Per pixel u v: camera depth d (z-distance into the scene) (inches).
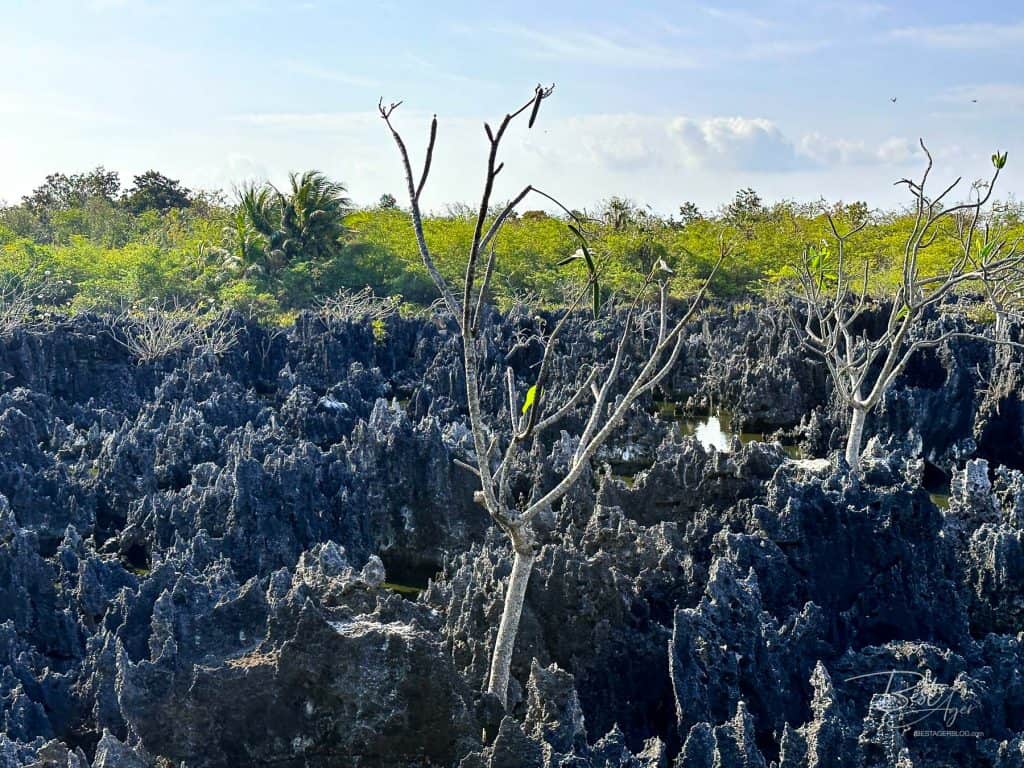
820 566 1045.8
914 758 781.3
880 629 1024.2
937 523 1096.2
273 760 701.3
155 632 794.8
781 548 1057.5
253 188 3988.7
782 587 1020.5
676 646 844.0
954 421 1898.4
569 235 4264.3
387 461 1369.3
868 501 1091.3
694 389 2711.6
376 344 2785.4
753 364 2449.6
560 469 1467.8
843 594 1044.5
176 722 703.7
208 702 700.7
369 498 1362.0
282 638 720.3
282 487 1274.6
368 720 696.4
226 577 959.0
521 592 787.4
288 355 2652.6
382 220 4913.9
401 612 761.0
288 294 3774.6
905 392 1942.7
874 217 4621.1
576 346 2696.9
